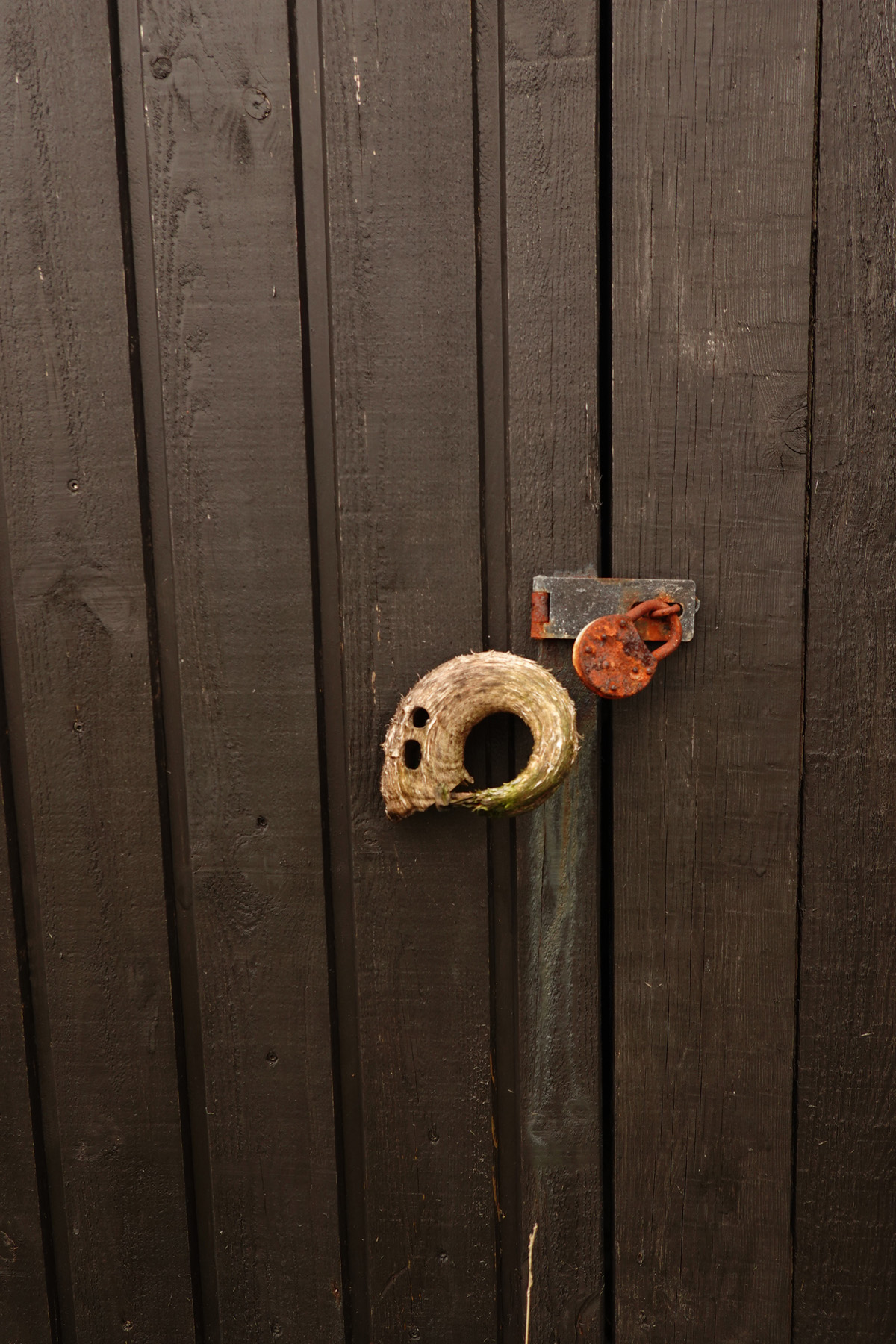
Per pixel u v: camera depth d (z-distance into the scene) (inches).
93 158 50.9
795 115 49.9
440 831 52.7
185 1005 54.1
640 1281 54.1
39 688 52.9
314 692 52.4
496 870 53.0
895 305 50.3
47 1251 54.9
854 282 50.3
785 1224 53.4
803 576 51.3
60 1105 54.4
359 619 52.2
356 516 51.9
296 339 51.2
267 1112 54.1
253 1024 53.7
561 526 51.5
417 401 51.4
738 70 49.9
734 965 52.7
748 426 51.0
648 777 52.2
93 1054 54.1
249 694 52.5
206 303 51.3
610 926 53.4
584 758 52.1
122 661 52.6
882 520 51.0
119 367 51.6
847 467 50.9
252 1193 54.4
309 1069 53.7
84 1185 54.6
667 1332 54.1
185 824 53.3
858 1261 53.5
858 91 49.7
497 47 50.3
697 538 51.4
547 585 51.4
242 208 50.9
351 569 52.0
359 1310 54.9
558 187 50.4
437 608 52.0
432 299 51.0
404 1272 54.5
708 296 50.7
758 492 51.1
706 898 52.5
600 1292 54.2
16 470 52.2
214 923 53.4
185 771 53.0
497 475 51.7
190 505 52.1
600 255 51.1
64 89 50.8
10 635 52.9
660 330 50.9
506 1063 53.7
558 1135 53.6
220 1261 54.8
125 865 53.3
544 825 52.4
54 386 51.8
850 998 52.6
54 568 52.4
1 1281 54.9
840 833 52.1
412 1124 53.9
